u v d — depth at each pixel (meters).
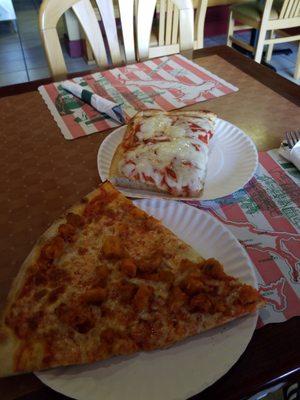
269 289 0.35
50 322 0.31
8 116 0.62
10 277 0.37
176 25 0.95
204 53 0.80
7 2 2.17
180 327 0.31
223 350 0.30
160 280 0.34
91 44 0.84
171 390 0.27
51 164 0.52
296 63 1.70
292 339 0.31
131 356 0.30
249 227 0.42
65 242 0.38
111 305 0.33
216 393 0.28
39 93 0.69
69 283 0.34
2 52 2.07
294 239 0.40
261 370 0.29
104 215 0.41
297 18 1.55
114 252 0.36
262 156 0.51
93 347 0.30
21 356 0.29
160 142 0.48
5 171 0.50
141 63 0.78
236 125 0.58
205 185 0.47
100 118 0.61
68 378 0.29
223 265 0.36
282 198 0.45
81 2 0.80
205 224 0.40
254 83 0.69
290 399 0.49
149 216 0.40
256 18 1.56
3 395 0.29
